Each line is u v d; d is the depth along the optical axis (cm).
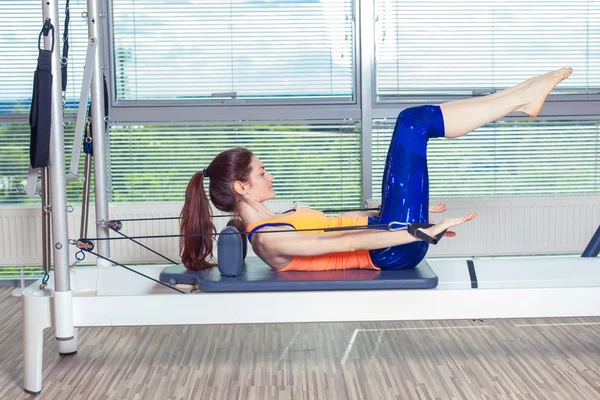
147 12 431
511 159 452
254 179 268
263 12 433
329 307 245
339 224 265
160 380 258
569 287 248
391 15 436
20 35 426
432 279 248
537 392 238
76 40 429
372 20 430
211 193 272
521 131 450
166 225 413
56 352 295
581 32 443
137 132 436
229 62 436
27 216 406
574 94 442
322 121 439
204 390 246
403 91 443
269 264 268
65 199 242
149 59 434
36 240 408
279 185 446
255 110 433
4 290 419
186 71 435
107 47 427
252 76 437
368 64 431
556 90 446
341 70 438
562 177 454
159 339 314
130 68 434
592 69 445
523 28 441
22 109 430
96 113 295
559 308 248
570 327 323
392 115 438
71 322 244
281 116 434
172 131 438
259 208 274
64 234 241
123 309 246
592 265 286
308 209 269
